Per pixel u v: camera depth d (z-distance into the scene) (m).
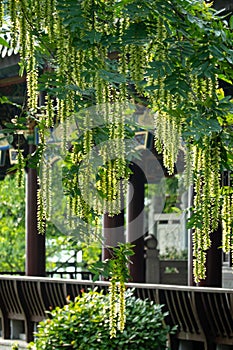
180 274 24.28
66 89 5.36
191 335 12.40
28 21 5.16
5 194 30.20
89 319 12.28
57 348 12.20
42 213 5.75
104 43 5.05
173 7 5.09
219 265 13.08
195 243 5.46
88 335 12.07
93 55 5.10
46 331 12.48
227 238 5.89
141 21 5.01
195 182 5.50
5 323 16.00
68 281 14.52
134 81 4.99
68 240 5.89
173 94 4.89
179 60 4.98
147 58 5.32
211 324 12.09
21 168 5.85
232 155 5.46
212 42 5.12
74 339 12.17
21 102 16.22
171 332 12.20
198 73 5.00
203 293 12.12
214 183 5.22
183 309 12.49
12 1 5.07
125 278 6.10
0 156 16.44
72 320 12.36
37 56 5.68
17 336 16.00
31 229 16.55
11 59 14.13
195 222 5.48
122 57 5.08
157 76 4.88
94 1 5.08
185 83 4.92
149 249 23.86
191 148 5.39
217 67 5.49
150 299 13.08
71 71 5.27
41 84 5.43
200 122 4.96
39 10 5.07
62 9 5.04
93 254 29.98
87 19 5.05
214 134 5.22
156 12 4.96
